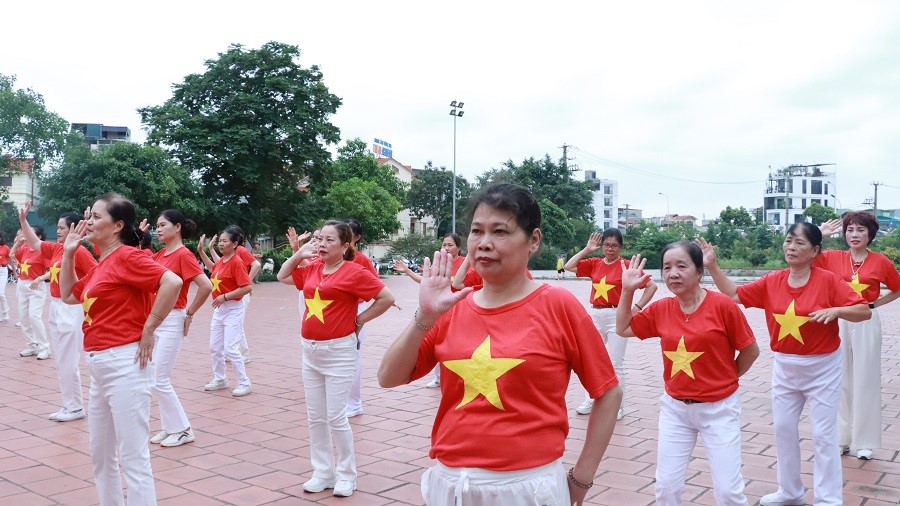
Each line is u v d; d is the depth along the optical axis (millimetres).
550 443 2203
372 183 40281
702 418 3736
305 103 31125
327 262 4742
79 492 4715
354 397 6898
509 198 2242
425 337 2375
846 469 5258
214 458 5473
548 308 2256
